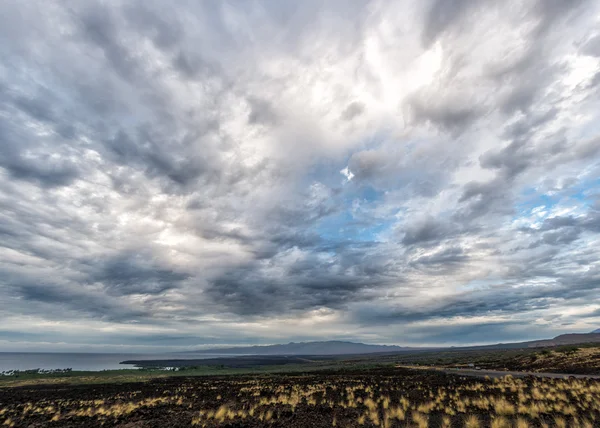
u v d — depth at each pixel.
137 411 21.77
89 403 26.27
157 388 38.94
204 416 19.83
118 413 21.17
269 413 19.23
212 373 75.31
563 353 55.50
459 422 16.53
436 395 24.78
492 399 20.41
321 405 22.17
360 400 23.31
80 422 19.39
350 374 53.62
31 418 21.08
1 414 22.77
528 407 18.39
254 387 35.97
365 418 17.88
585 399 20.09
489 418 17.17
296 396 25.25
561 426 14.35
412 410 19.56
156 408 23.03
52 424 19.09
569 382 27.09
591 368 39.69
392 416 17.98
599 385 23.16
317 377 49.16
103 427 17.95
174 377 61.78
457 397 22.91
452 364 67.38
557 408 17.77
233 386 38.44
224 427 16.89
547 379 30.14
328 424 16.89
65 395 33.38
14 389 41.75
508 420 16.05
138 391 35.78
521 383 28.12
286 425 16.95
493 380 32.34
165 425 17.83
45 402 27.44
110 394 33.28
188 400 27.00
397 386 31.78
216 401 26.03
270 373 68.75
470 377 37.75
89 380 56.06
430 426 16.23
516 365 52.31
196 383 45.00
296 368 92.81
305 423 17.25
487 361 65.31
